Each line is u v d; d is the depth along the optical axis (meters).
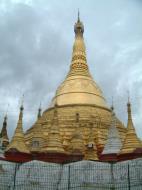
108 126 66.00
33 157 53.00
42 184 31.20
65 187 30.70
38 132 59.56
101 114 68.94
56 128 55.91
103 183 30.44
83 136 62.09
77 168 31.95
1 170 31.66
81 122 64.94
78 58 80.94
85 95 72.12
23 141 55.78
